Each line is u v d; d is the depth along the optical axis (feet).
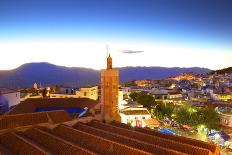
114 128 140.15
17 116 136.98
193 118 283.79
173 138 128.26
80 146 112.98
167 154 102.68
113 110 165.99
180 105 384.88
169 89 594.65
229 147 212.23
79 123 148.56
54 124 139.54
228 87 565.12
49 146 111.55
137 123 263.29
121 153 103.24
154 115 353.92
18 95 263.90
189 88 631.97
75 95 333.42
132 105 309.63
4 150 107.96
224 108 330.54
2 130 126.72
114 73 165.48
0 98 234.58
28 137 124.67
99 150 108.88
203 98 478.59
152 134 136.67
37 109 220.02
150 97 398.01
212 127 279.08
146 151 106.83
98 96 367.86
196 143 120.57
